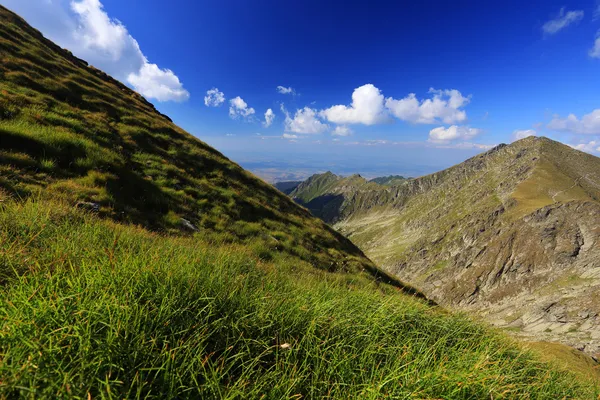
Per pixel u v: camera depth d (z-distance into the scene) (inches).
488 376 117.8
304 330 134.5
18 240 159.3
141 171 685.9
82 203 406.3
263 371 113.0
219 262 203.3
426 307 207.6
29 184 388.2
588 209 6884.8
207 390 92.1
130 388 79.3
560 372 176.4
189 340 100.8
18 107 610.9
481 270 7278.5
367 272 761.6
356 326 146.1
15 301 95.3
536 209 7598.4
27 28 1227.2
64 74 1002.7
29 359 75.5
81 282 112.5
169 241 272.2
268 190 1108.5
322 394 107.5
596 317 4409.5
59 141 543.8
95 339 84.9
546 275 6181.1
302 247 717.3
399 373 112.0
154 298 114.0
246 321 126.2
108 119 866.8
